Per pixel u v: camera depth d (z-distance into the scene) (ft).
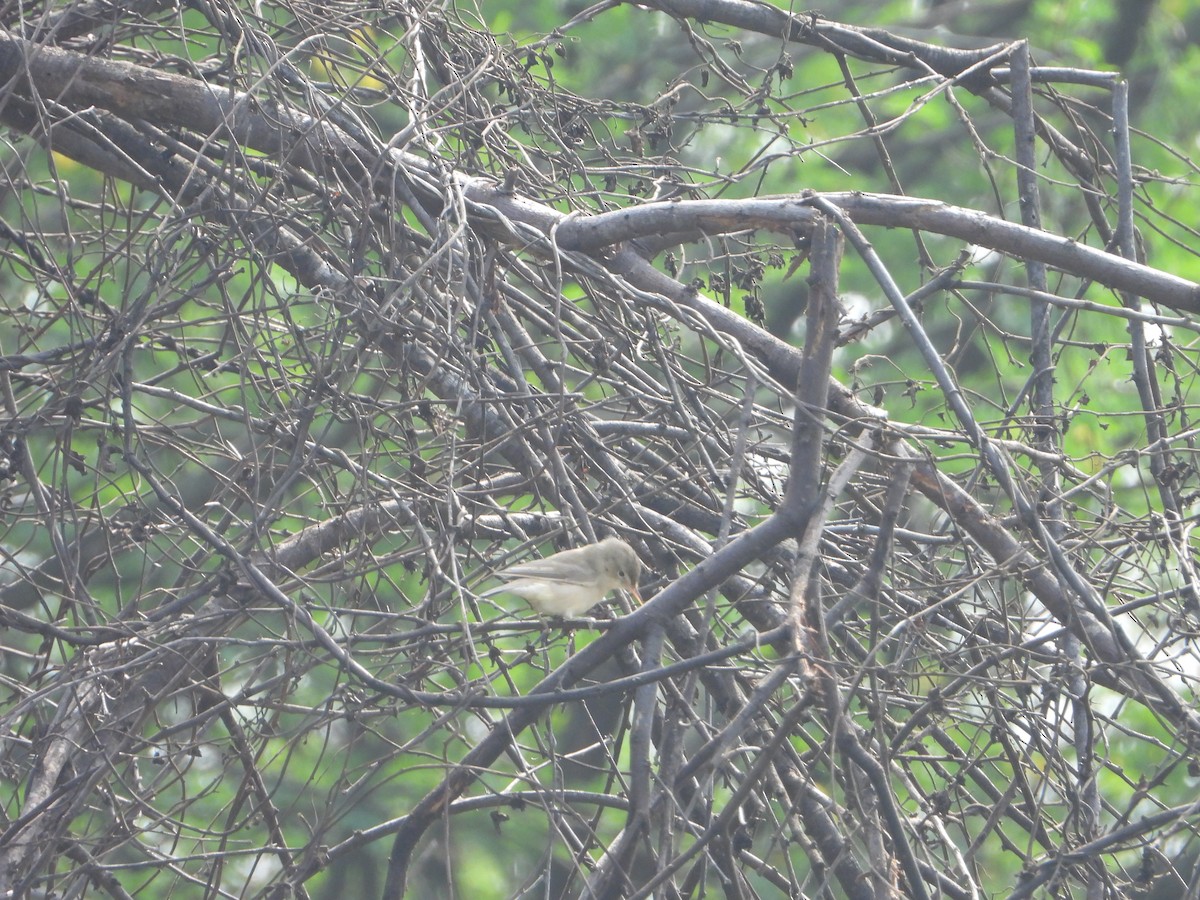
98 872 30.89
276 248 32.86
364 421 31.83
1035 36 94.63
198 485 54.65
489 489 32.86
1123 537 35.04
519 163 38.73
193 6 37.60
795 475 28.63
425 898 64.64
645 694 27.96
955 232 33.42
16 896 27.35
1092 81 41.98
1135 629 38.32
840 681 30.83
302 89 34.88
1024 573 31.14
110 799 31.83
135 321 31.12
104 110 36.27
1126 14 91.30
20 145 49.70
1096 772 31.99
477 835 65.00
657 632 28.12
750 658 31.27
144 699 32.45
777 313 87.76
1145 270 32.81
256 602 33.42
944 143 92.94
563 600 30.22
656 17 87.61
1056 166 76.23
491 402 30.14
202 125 35.96
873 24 97.55
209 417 36.45
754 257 39.09
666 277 35.68
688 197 45.34
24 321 45.16
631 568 31.35
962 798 35.27
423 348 35.01
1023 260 34.71
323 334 33.73
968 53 43.60
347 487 52.39
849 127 91.30
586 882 28.07
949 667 32.81
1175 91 87.04
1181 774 64.75
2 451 31.22
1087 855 28.32
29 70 31.71
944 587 32.27
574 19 42.45
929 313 66.39
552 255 33.73
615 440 36.29
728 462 33.63
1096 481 36.68
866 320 34.50
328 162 34.71
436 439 35.70
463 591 27.32
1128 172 40.16
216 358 33.04
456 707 25.67
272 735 29.66
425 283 32.96
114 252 32.86
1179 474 34.68
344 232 34.12
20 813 30.32
